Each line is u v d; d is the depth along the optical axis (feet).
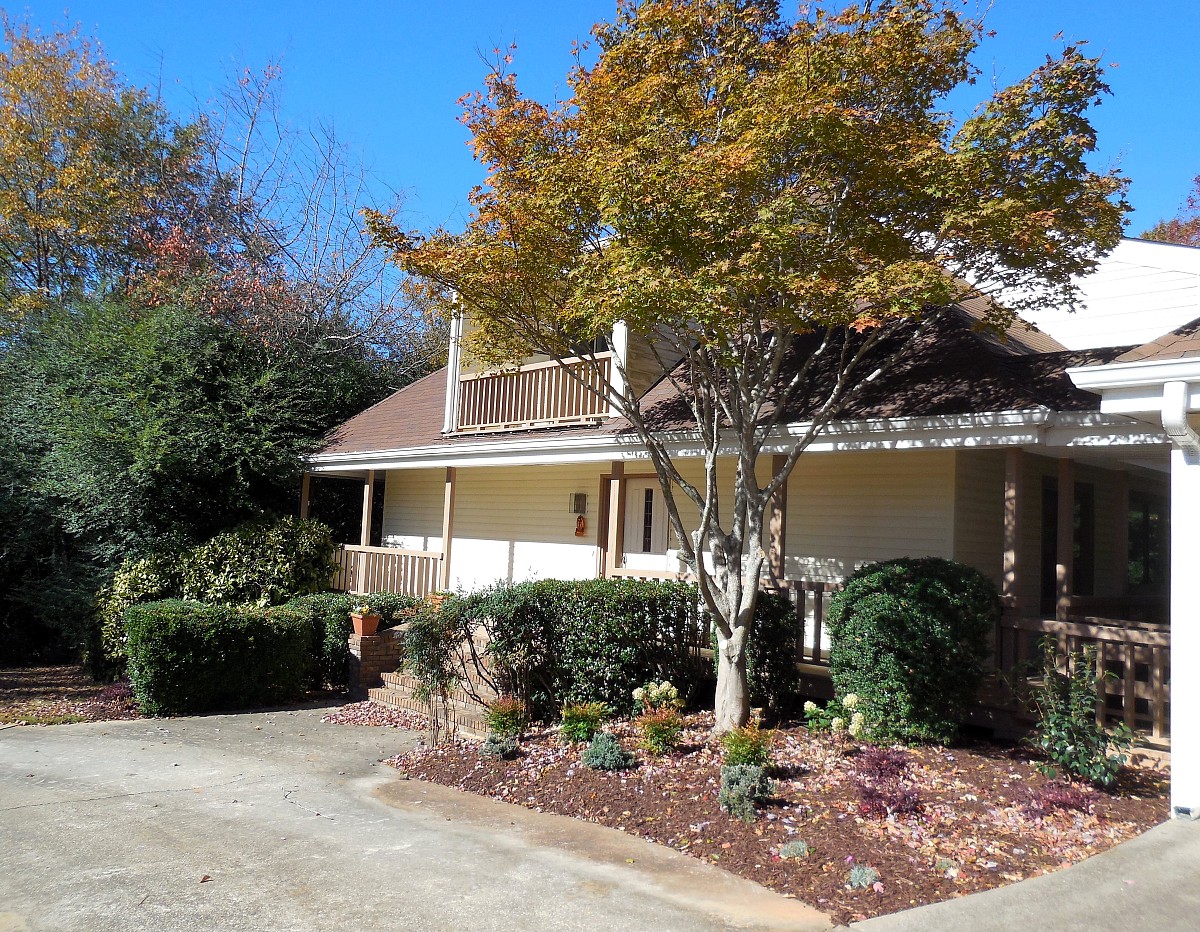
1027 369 31.40
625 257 24.17
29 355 60.54
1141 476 45.80
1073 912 15.93
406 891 17.24
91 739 32.37
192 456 52.37
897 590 26.86
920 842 19.22
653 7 27.86
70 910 16.26
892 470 36.63
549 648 32.27
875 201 26.27
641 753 26.12
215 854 19.43
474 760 27.27
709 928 15.56
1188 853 18.67
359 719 36.42
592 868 18.54
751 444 28.25
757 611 30.91
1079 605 37.52
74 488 50.44
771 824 20.29
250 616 39.63
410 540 61.52
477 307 29.76
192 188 88.69
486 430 49.98
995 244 25.94
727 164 23.76
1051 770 23.06
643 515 46.50
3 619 55.83
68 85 83.56
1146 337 41.24
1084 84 25.57
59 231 82.43
